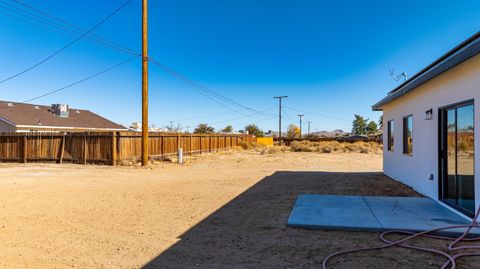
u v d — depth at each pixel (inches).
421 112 362.9
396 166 482.3
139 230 242.7
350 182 468.4
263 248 201.5
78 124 1398.9
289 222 246.2
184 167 706.8
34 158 784.9
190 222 263.7
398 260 178.4
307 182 474.3
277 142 2096.5
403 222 242.1
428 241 208.2
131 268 173.3
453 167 292.4
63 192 400.5
